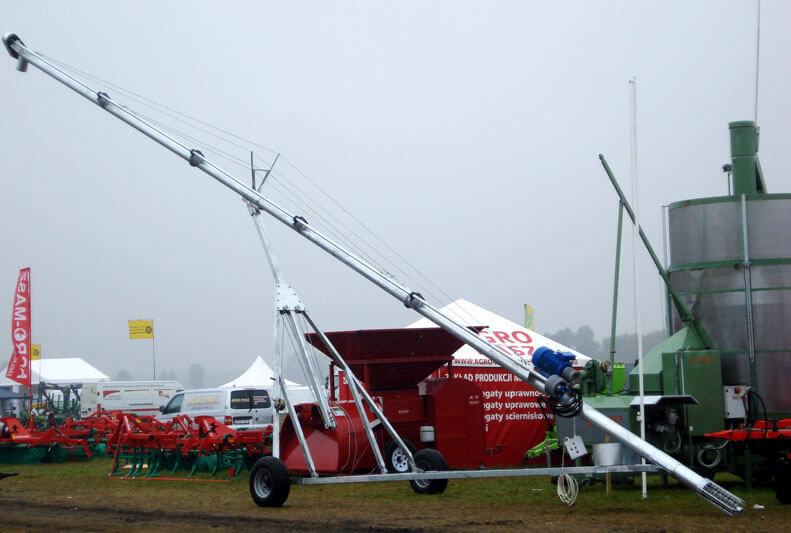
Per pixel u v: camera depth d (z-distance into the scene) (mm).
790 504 11398
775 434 12055
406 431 16859
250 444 17266
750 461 12773
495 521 10578
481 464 17359
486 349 12188
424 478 12047
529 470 11508
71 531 10797
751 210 14648
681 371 13711
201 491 15078
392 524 10547
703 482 10391
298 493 14398
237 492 14719
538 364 11719
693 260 15086
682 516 10633
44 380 54719
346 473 15422
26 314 31172
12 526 11352
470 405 17469
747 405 13750
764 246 14516
